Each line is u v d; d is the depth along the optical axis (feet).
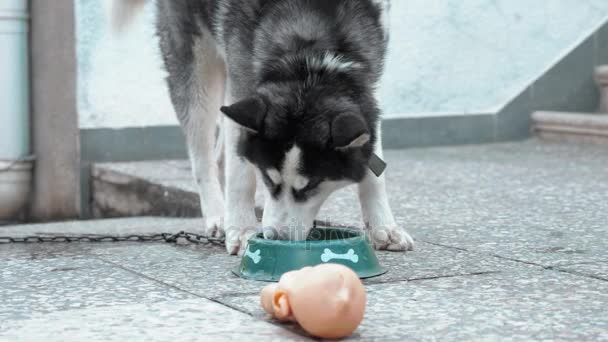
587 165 23.20
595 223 15.14
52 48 23.67
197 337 8.66
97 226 18.44
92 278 11.51
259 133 11.75
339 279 8.54
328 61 12.16
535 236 14.03
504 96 29.58
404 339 8.55
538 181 20.47
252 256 11.46
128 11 18.95
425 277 11.28
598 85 30.63
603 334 8.65
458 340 8.50
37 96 23.77
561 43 30.27
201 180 15.67
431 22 28.35
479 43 29.09
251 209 13.50
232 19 13.88
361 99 12.24
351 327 8.54
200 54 15.74
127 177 22.53
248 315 9.48
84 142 24.25
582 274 11.32
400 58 27.99
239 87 13.55
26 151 23.80
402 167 23.52
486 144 29.01
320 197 12.13
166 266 12.28
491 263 12.08
